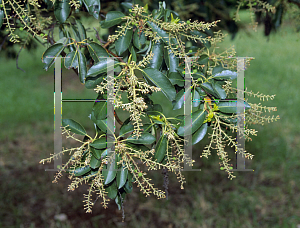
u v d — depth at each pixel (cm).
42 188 403
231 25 237
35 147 507
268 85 723
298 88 705
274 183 406
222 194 389
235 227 331
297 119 575
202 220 343
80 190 404
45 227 338
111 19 117
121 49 114
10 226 336
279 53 750
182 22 114
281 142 491
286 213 350
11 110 654
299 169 433
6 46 203
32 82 848
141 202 381
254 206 363
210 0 224
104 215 360
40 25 130
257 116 115
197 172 432
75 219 352
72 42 114
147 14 117
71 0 116
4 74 905
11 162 459
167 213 360
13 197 382
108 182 105
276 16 198
